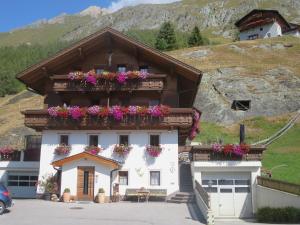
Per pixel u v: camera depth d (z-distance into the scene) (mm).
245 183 28734
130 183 28906
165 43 101750
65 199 27203
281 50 72562
